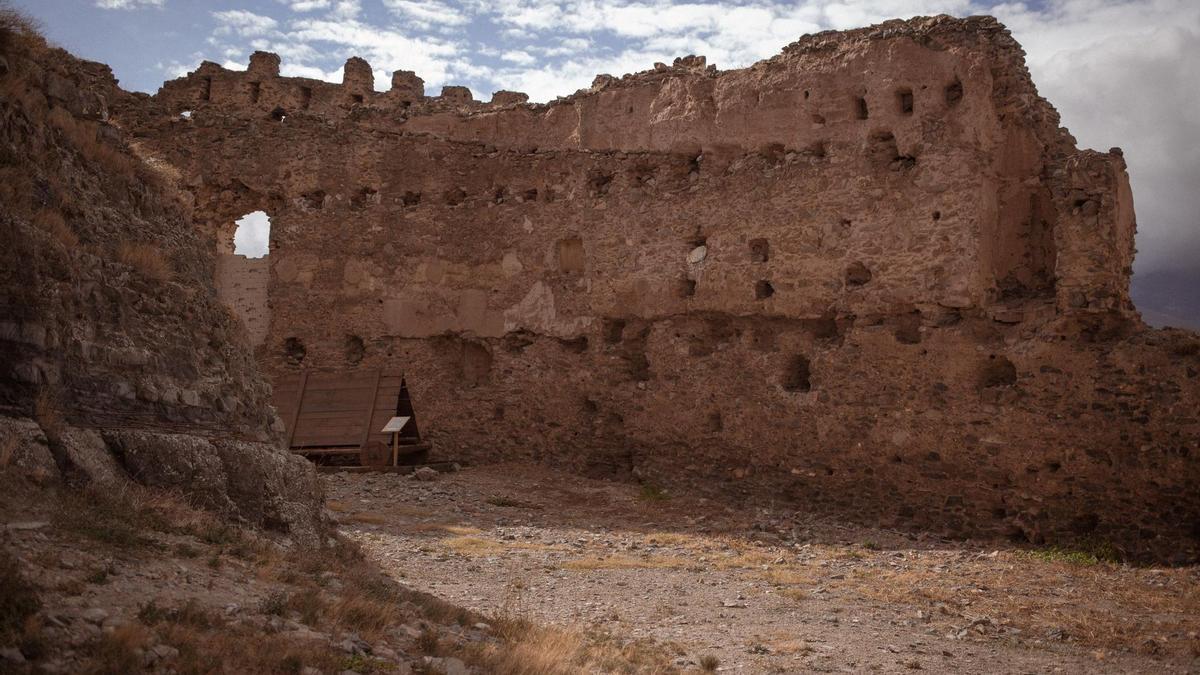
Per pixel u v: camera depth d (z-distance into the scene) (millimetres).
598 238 25328
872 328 20906
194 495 11258
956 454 19531
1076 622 12031
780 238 22438
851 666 9773
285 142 28219
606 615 11719
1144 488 17406
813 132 22234
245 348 14453
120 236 12773
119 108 28656
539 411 25844
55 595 7309
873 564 16156
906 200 20719
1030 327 19141
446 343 27172
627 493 22547
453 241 27047
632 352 24969
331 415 24984
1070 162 18859
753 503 22094
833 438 21172
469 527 18125
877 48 21375
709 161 23859
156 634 7109
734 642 10656
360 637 8273
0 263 10430
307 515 12750
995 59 20375
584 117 25938
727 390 22969
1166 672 9984
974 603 13125
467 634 9336
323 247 27766
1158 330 18156
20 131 11828
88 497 9820
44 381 10523
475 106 28516
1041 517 18422
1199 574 15438
